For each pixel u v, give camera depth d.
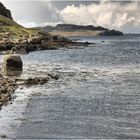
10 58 73.06
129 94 42.84
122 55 124.38
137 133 26.47
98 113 32.72
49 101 38.25
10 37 165.00
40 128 27.78
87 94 42.81
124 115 31.86
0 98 38.09
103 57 113.56
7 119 30.28
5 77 57.69
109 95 42.09
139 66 81.81
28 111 33.25
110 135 26.12
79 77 59.94
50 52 135.25
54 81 54.00
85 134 26.36
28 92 43.56
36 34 191.12
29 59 103.56
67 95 42.03
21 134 26.17
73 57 112.38
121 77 60.19
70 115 31.97
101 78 58.72
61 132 26.77
